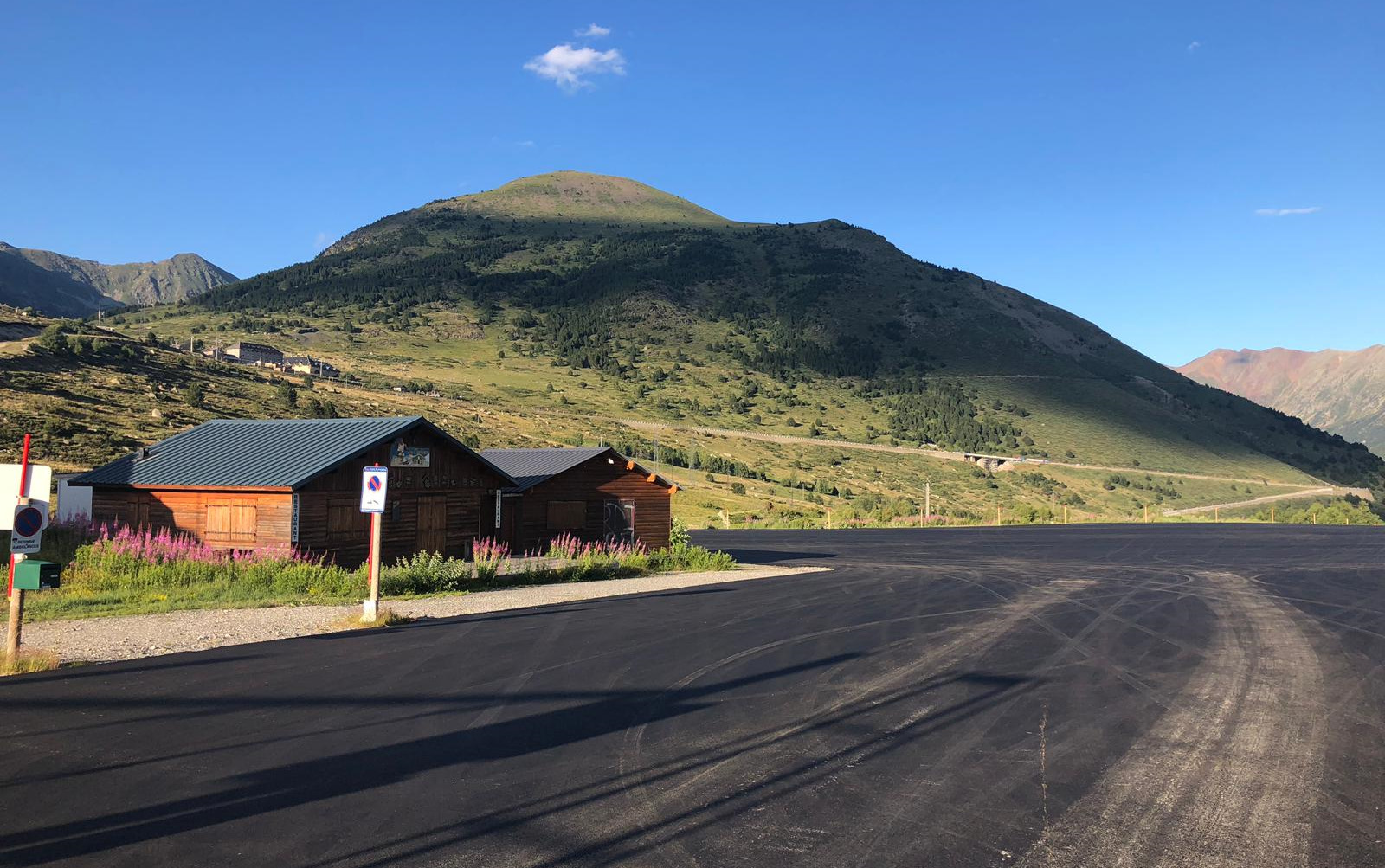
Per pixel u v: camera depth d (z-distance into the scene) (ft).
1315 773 22.63
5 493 31.24
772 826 18.30
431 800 19.34
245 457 79.61
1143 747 24.71
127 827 17.43
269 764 21.56
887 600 59.47
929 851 17.19
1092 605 57.67
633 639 41.37
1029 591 66.28
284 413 250.16
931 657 37.91
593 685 31.07
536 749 23.29
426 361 591.78
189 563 58.03
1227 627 48.01
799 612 52.31
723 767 22.17
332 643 38.52
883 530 184.96
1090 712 28.55
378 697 28.73
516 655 36.50
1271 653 40.09
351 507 77.46
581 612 50.93
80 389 209.15
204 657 34.76
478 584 65.57
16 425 161.58
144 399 216.13
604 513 107.55
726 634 43.19
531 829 17.79
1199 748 24.75
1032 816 19.24
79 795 19.17
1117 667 36.24
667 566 87.71
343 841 16.93
